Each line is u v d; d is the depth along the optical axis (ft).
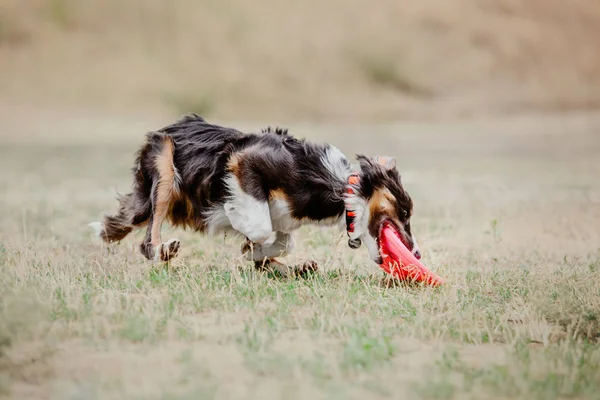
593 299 34.17
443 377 24.75
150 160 39.06
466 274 39.34
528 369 25.64
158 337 28.22
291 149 38.42
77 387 23.41
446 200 69.00
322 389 23.61
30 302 30.07
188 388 23.48
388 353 26.91
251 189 37.65
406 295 34.83
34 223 53.88
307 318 30.94
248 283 35.63
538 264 42.73
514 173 92.32
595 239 51.83
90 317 30.12
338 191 37.60
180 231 49.24
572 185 81.00
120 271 37.93
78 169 92.27
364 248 46.24
